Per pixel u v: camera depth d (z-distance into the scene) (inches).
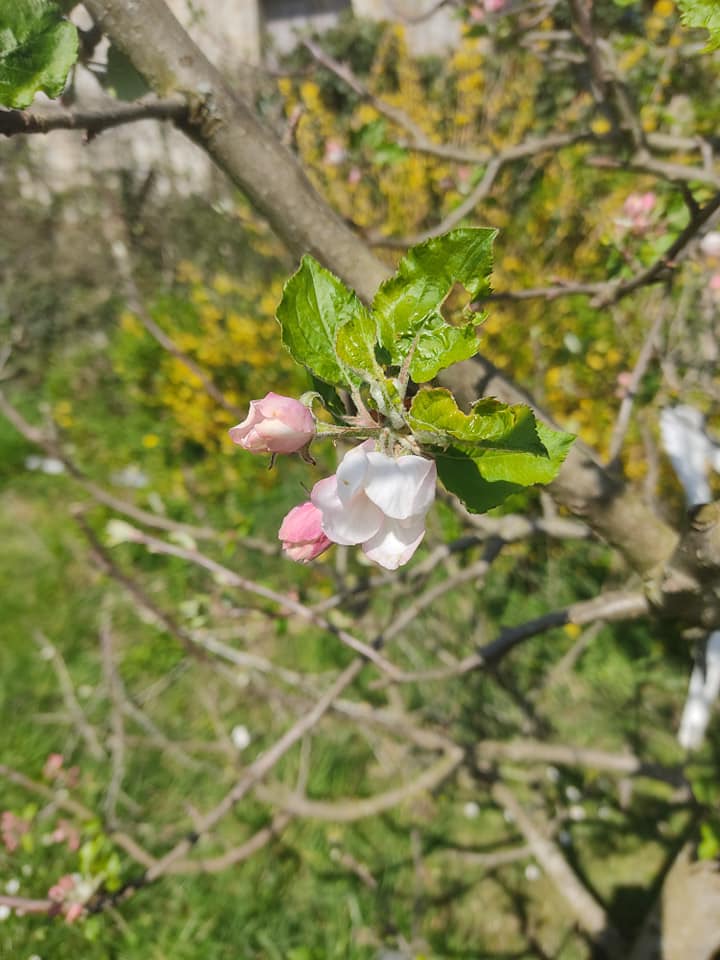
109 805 105.1
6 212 266.8
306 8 336.2
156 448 230.5
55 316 270.7
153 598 185.6
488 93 271.0
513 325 193.3
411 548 29.2
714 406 96.2
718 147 89.4
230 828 143.8
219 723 111.6
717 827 80.2
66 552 204.1
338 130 251.8
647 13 152.5
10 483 235.3
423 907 133.0
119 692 114.8
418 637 154.7
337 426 29.5
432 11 126.6
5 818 109.1
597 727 154.6
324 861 138.9
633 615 56.7
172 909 132.6
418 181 222.5
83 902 74.4
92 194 252.1
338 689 78.4
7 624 185.3
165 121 38.8
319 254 40.2
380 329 30.3
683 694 161.6
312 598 154.9
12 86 32.4
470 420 27.6
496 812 146.1
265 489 211.9
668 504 156.0
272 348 226.8
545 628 62.5
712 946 83.4
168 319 238.1
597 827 143.4
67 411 247.0
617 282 78.2
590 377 181.3
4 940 123.2
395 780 150.0
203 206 241.1
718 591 43.0
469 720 140.7
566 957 126.7
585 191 203.3
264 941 128.3
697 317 116.2
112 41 37.9
